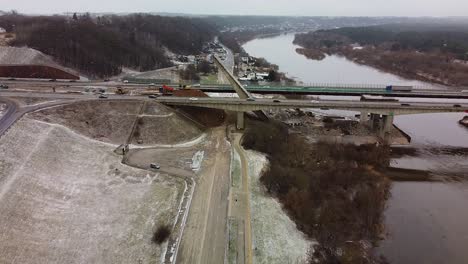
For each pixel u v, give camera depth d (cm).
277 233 5884
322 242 5881
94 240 5494
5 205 5544
